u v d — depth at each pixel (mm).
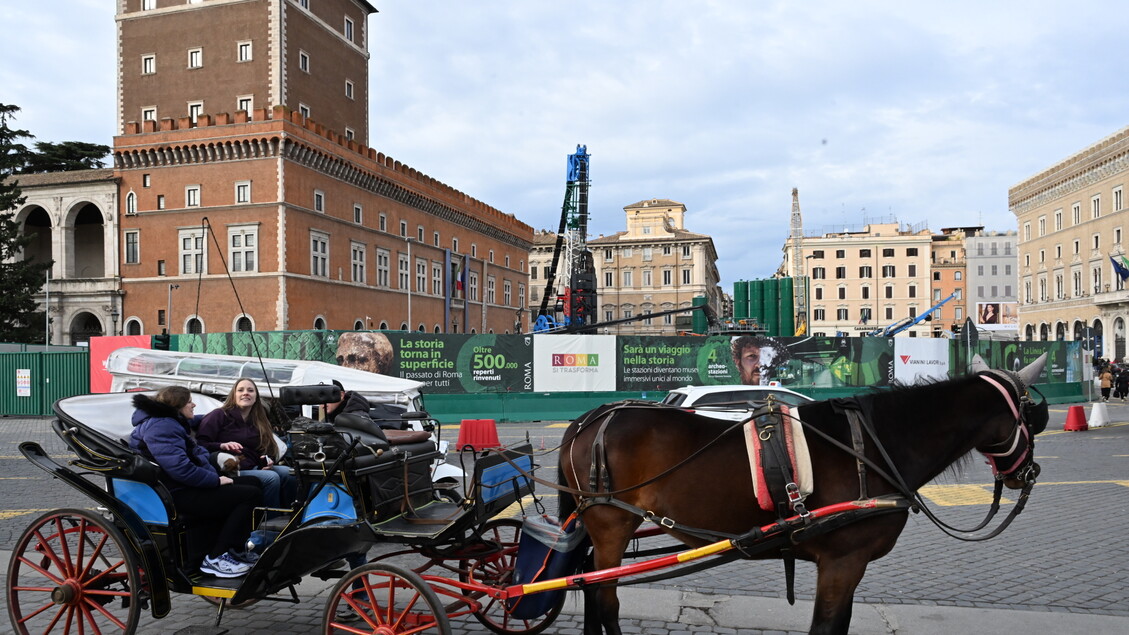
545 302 74375
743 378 26828
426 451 6160
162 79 58062
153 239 52000
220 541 5727
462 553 5844
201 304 50469
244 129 49344
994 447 4883
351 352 24219
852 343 27812
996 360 31734
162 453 5500
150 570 5352
